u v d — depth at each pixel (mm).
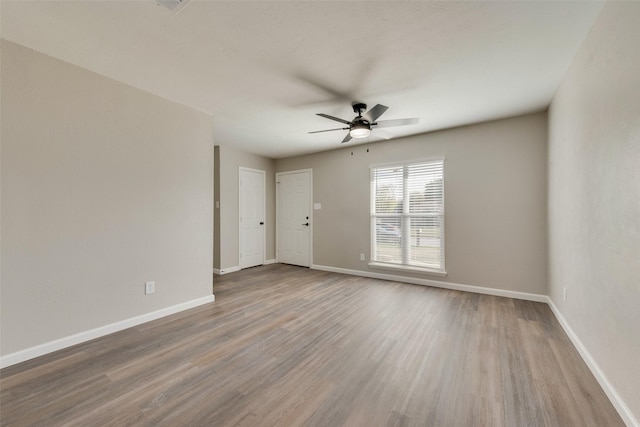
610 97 1666
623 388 1525
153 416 1536
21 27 1880
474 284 3926
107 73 2516
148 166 2891
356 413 1562
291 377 1906
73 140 2363
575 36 1995
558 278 2883
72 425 1473
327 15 1772
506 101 3141
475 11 1738
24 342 2105
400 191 4570
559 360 2105
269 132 4273
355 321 2879
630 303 1460
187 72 2500
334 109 3367
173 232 3117
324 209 5496
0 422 1492
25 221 2115
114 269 2625
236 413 1562
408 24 1861
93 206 2484
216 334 2578
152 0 1640
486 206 3836
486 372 1956
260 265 5941
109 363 2076
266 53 2205
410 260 4473
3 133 2020
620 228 1563
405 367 2023
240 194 5516
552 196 3129
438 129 4117
